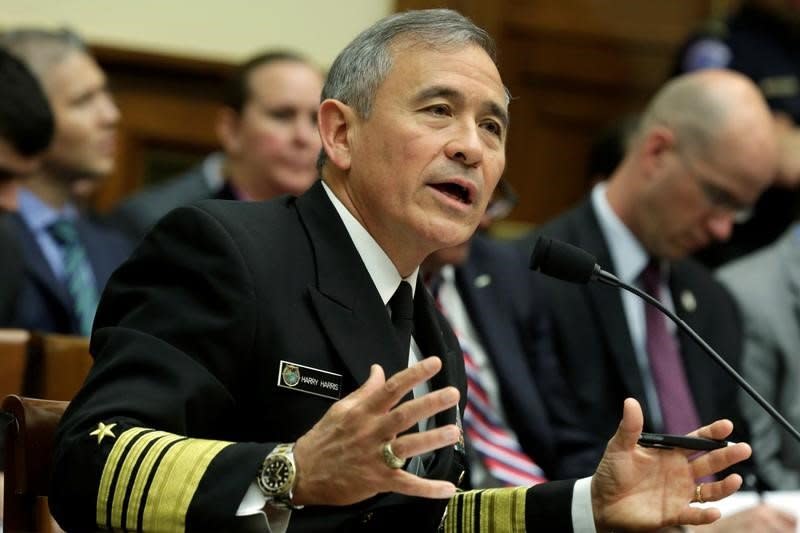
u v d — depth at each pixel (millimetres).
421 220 6992
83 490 6094
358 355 6848
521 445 11062
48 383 9289
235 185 14578
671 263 12352
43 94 11508
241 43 18172
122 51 17891
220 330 6594
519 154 19938
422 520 6820
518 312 11477
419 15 7234
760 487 11625
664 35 20109
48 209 12961
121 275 6953
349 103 7207
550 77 19969
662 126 11992
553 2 19922
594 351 11594
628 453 6902
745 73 16953
